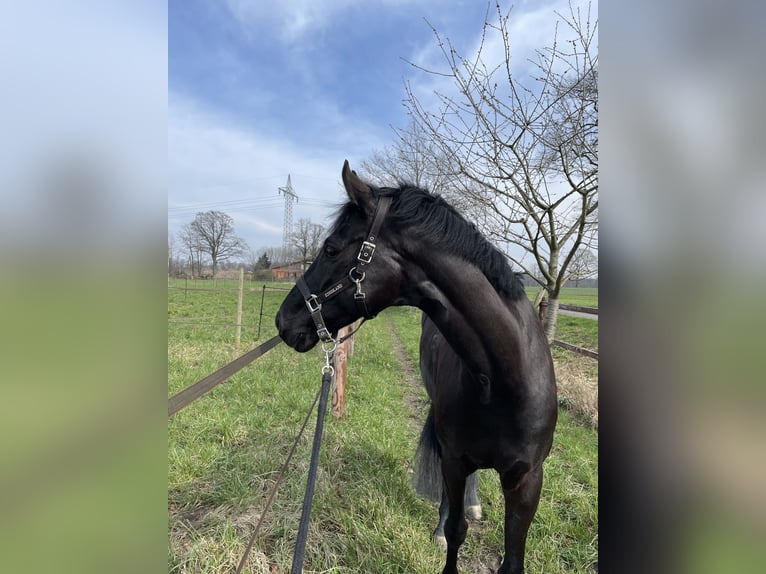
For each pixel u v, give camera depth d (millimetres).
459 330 1556
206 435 3680
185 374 5648
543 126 4043
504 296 1594
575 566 2338
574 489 3078
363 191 1581
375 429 4055
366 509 2689
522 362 1598
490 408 1655
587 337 9070
